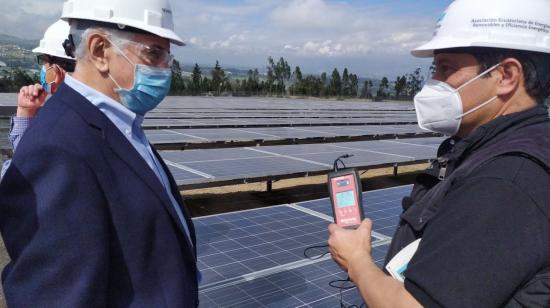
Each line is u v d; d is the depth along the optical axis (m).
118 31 1.72
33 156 1.45
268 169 7.06
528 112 1.43
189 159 7.63
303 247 3.49
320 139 12.10
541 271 1.21
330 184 1.83
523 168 1.24
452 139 1.80
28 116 2.82
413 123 19.17
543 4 1.43
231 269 3.05
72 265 1.42
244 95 51.03
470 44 1.42
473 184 1.28
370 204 4.98
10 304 1.44
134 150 1.71
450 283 1.18
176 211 1.85
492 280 1.15
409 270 1.29
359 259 1.55
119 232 1.57
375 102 45.78
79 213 1.44
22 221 1.44
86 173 1.49
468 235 1.20
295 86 56.84
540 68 1.40
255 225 4.02
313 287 2.80
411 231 1.58
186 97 39.31
